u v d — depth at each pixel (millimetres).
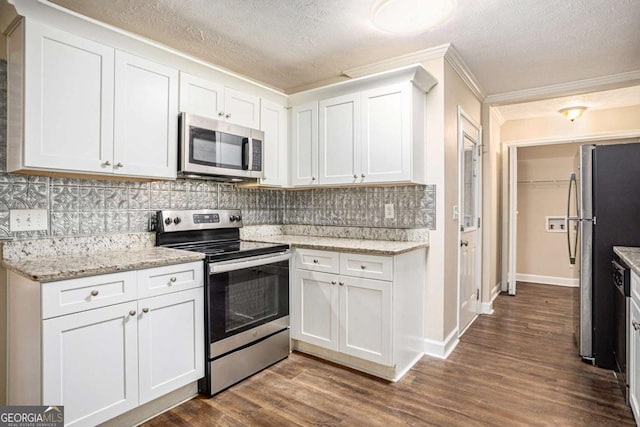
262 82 3344
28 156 1621
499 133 4816
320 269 2551
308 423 1830
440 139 2662
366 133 2645
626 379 1968
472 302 3508
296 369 2443
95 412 1618
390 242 2748
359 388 2180
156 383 1857
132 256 1970
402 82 2480
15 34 1669
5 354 1818
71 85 1759
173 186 2584
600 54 2721
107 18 2172
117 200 2248
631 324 1798
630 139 4395
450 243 2807
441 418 1863
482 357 2635
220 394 2119
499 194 4797
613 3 2010
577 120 4469
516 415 1890
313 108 2945
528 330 3232
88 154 1825
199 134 2309
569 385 2207
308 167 2984
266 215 3410
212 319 2096
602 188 2430
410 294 2488
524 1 1988
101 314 1639
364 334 2344
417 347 2607
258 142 2773
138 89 2035
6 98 1785
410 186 2803
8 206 1801
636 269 1559
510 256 4625
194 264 2039
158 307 1866
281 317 2586
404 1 1958
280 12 2107
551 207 5273
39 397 1469
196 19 2189
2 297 1808
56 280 1490
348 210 3148
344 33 2371
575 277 2896
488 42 2514
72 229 2037
